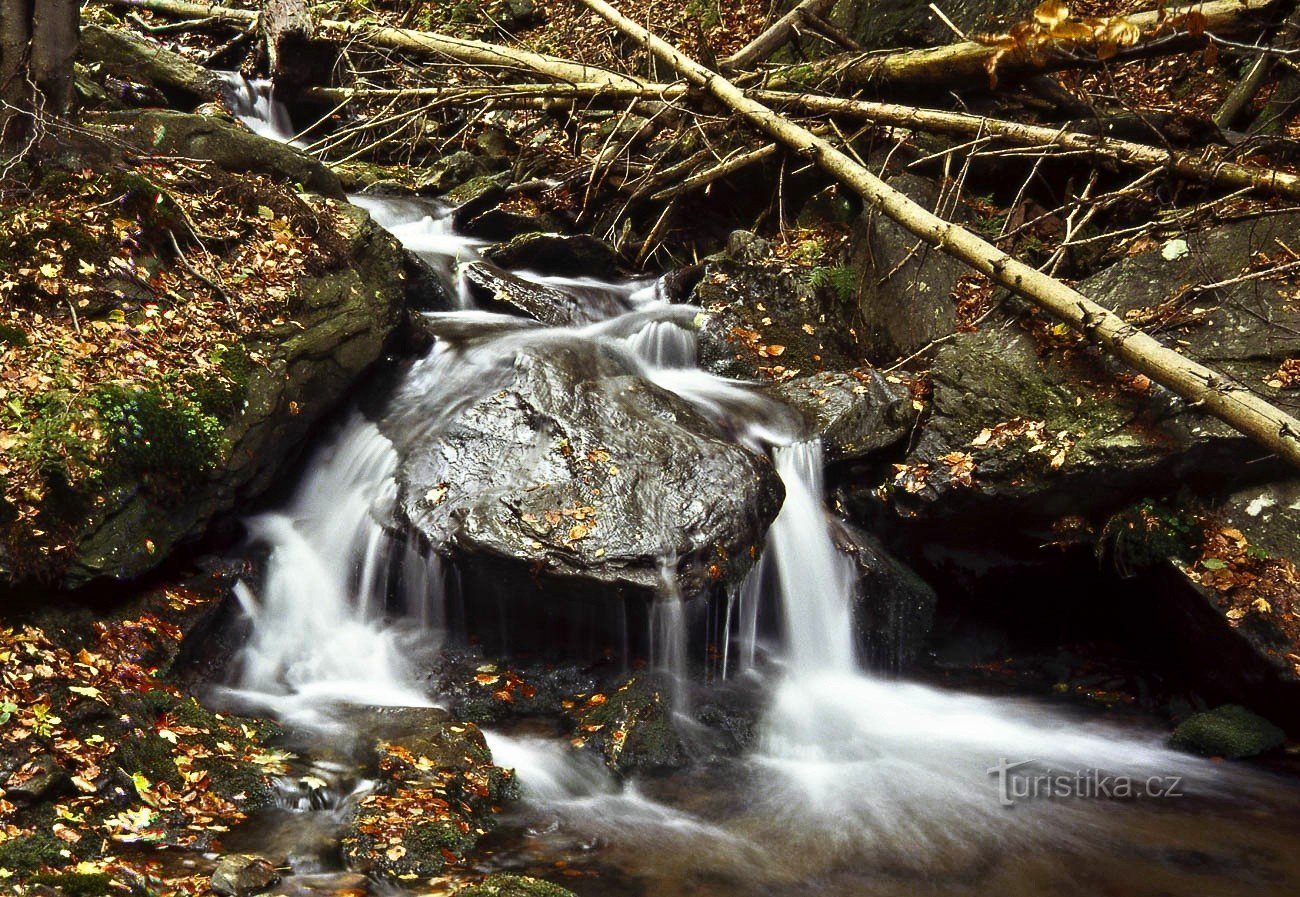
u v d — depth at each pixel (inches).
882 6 435.5
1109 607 276.7
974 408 284.7
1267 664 231.1
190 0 526.0
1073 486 263.6
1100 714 257.9
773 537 268.8
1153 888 182.1
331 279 283.1
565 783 212.8
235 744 201.5
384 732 213.2
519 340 300.7
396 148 496.4
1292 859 192.1
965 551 283.9
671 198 400.5
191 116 304.8
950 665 286.8
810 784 218.7
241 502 249.8
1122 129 354.6
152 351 239.3
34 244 241.8
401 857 175.8
